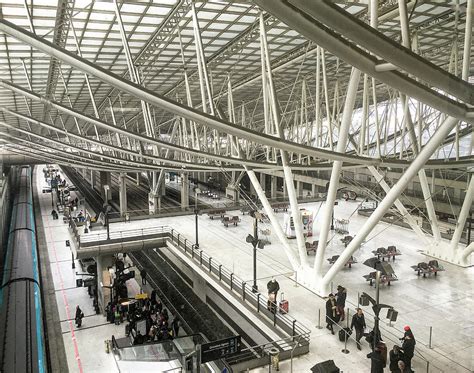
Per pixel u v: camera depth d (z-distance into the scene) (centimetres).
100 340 2214
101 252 2834
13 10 1599
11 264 3064
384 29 2119
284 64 2462
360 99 3812
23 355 1897
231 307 2288
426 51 2619
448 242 2420
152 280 3366
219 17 1822
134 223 3625
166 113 4322
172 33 2009
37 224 4638
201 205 4669
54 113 4006
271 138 1166
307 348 1433
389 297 1875
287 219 2962
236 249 2716
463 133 2159
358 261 2398
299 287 2042
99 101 3550
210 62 2514
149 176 4312
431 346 1440
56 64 2258
